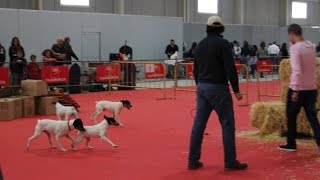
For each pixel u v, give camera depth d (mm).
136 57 20531
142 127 8992
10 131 8625
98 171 5758
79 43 18375
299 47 6137
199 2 27219
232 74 5422
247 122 9461
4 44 16281
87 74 16266
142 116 10477
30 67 14641
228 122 5641
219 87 5543
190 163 5797
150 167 5934
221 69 5523
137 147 7152
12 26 16469
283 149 6797
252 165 5977
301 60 6145
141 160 6309
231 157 5688
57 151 6879
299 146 7031
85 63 16391
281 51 25953
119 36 19781
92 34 18812
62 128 6879
